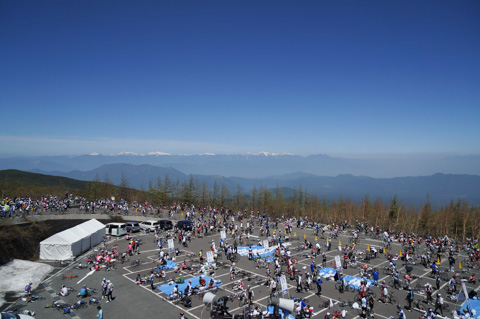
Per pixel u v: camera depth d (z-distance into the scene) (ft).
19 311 89.92
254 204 378.32
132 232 220.84
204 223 223.92
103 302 98.78
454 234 267.59
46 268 131.64
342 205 358.23
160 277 123.75
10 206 204.03
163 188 353.10
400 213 300.40
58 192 325.01
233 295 104.32
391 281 122.83
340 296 105.60
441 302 91.50
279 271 126.41
